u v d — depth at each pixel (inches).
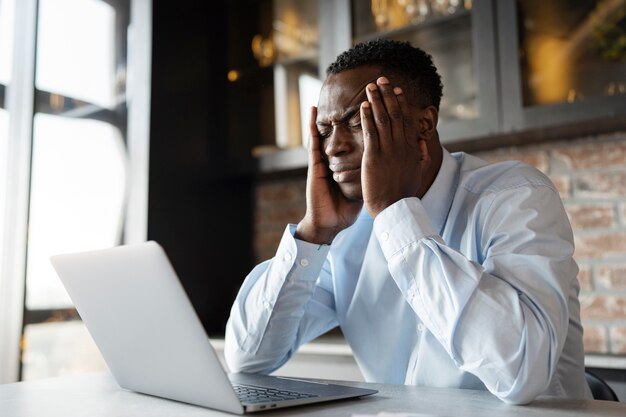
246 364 45.1
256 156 100.5
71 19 96.2
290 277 42.3
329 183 42.3
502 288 33.2
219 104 105.7
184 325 27.0
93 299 32.1
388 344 45.0
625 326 77.2
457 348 33.2
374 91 38.4
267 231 108.7
